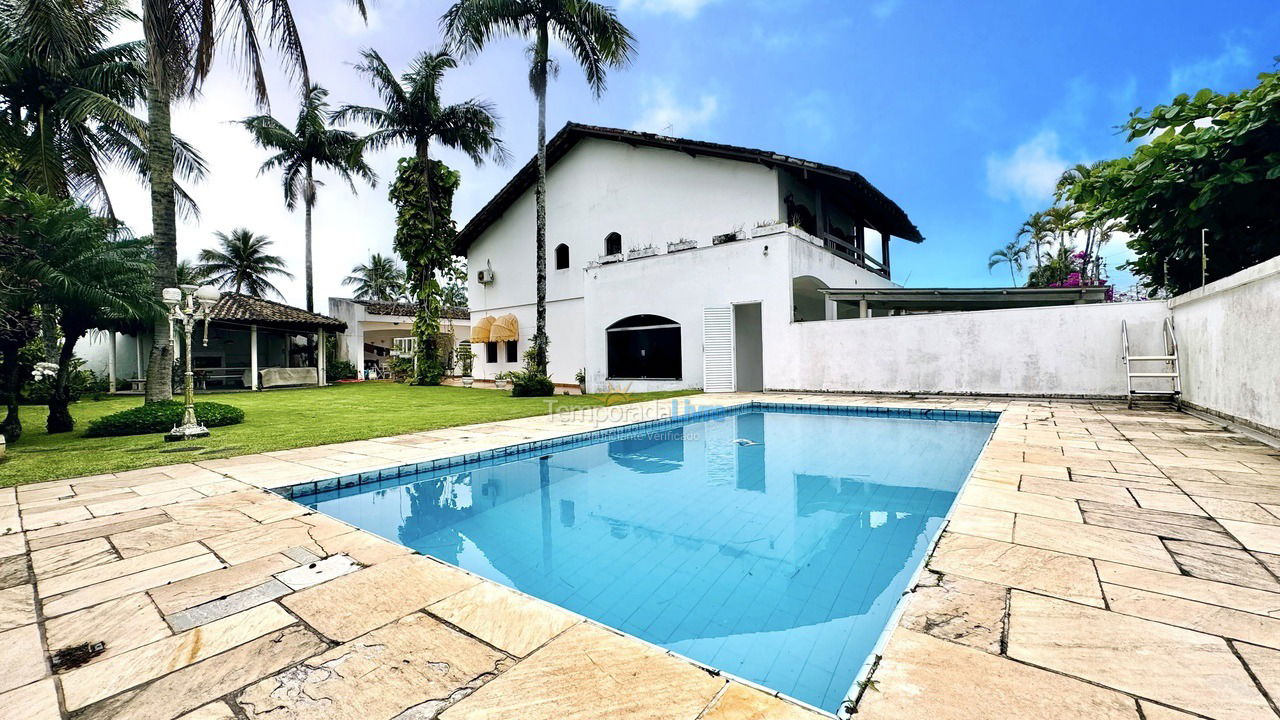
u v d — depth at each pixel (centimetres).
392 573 300
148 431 903
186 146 1938
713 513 508
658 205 1950
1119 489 418
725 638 283
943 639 204
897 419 1061
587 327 1886
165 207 963
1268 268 585
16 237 803
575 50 1741
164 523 399
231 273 3788
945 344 1296
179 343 2222
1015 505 379
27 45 1232
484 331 2427
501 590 275
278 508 439
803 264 1555
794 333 1481
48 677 202
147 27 877
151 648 222
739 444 859
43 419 1218
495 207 2439
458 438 808
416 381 2327
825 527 462
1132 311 1095
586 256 2159
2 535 373
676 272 1681
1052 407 1025
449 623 239
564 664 203
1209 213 835
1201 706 162
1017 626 212
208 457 669
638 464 730
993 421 967
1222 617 217
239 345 2533
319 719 173
